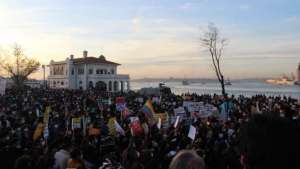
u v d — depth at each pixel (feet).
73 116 75.41
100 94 201.16
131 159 37.93
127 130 59.62
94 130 53.26
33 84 434.71
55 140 46.01
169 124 70.18
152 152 43.32
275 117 5.70
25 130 59.36
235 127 57.31
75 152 31.09
